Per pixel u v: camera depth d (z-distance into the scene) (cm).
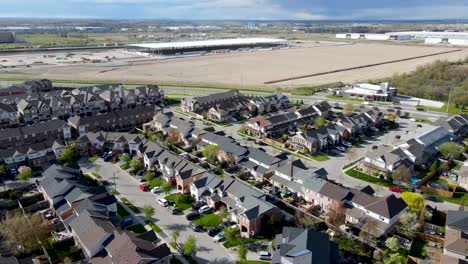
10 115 14875
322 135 12938
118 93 17825
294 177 9738
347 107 17162
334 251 6800
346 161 11912
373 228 7669
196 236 7831
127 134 12481
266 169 10431
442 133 13412
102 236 6831
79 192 8506
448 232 7444
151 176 10238
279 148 12962
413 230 7694
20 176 9962
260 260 7056
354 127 14075
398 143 13138
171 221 8394
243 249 6938
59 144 11788
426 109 18238
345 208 8381
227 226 8131
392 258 6612
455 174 10750
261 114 17150
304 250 6444
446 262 6556
